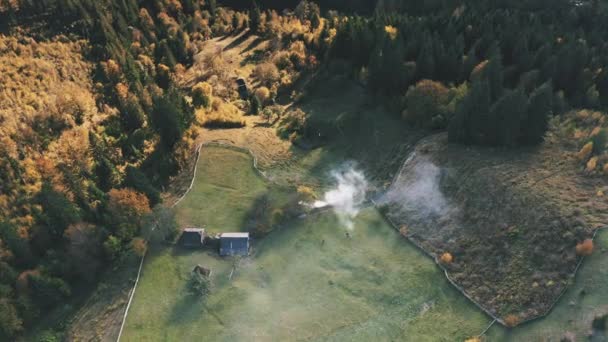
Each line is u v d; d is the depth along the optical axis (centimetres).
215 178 9788
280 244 8525
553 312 6594
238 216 9031
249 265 8175
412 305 7331
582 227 7106
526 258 7219
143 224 8531
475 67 10556
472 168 8575
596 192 7612
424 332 6950
